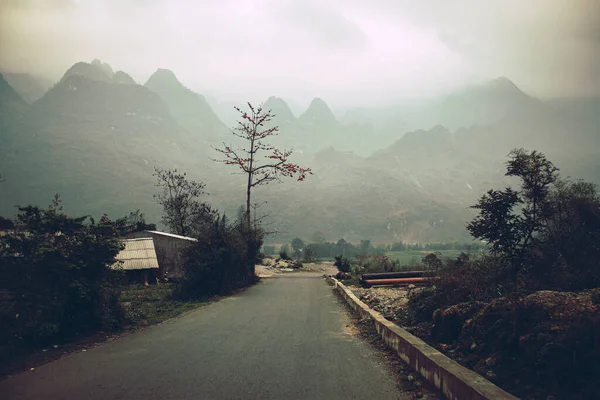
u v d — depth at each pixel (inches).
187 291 655.1
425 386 211.3
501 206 276.1
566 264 325.1
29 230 336.8
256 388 209.5
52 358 274.8
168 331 369.1
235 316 458.9
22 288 307.6
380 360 266.2
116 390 207.0
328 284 917.2
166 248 951.0
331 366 251.3
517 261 283.6
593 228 339.9
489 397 150.9
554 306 213.3
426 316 365.1
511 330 220.7
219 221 765.3
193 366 251.1
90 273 352.5
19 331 299.4
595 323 173.0
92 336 343.3
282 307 534.0
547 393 166.1
